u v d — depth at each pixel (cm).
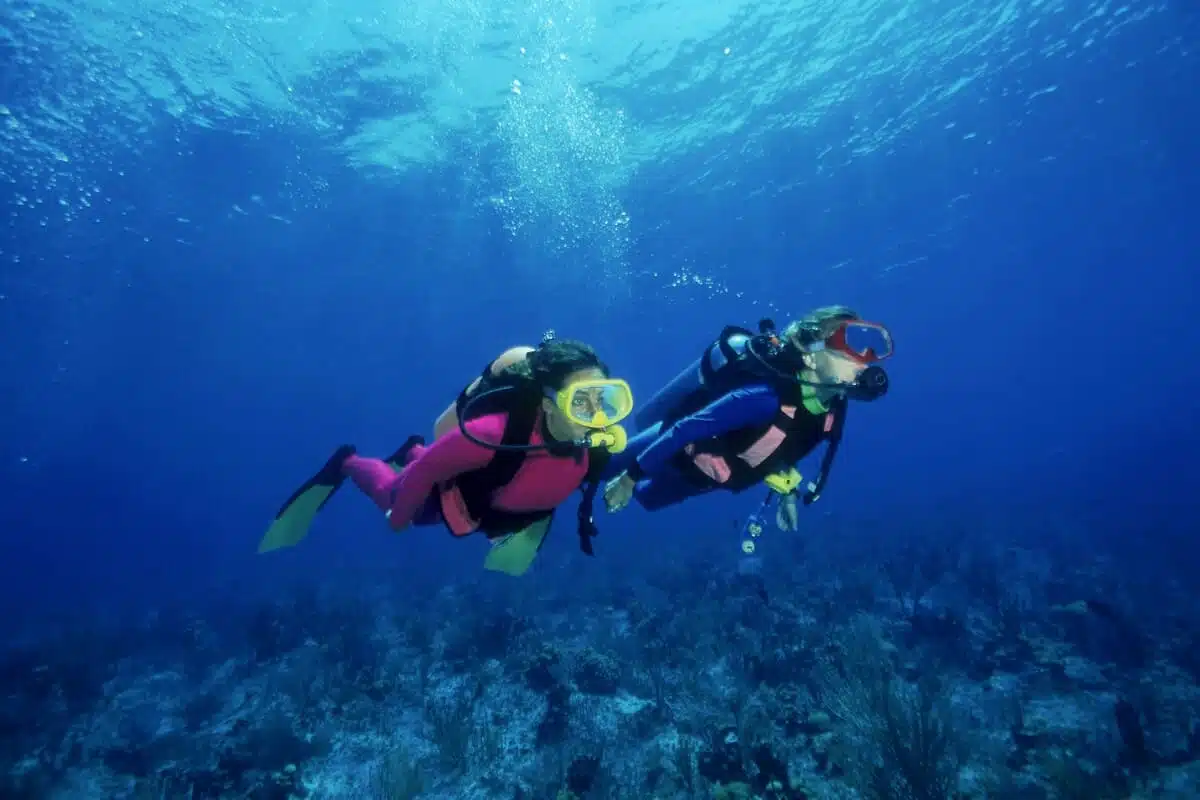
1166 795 626
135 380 5250
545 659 892
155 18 1557
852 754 654
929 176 2675
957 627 1001
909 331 6266
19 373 4225
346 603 1557
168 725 1023
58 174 2033
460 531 243
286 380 6425
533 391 228
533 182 2527
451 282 3672
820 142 2361
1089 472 4850
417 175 2414
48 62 1597
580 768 663
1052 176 2792
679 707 827
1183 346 9575
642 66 1898
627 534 3038
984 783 652
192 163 2098
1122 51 1962
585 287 3919
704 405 329
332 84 1866
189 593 2650
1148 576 1545
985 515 2736
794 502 319
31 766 887
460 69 1859
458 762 740
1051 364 10769
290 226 2678
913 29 1827
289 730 792
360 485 316
